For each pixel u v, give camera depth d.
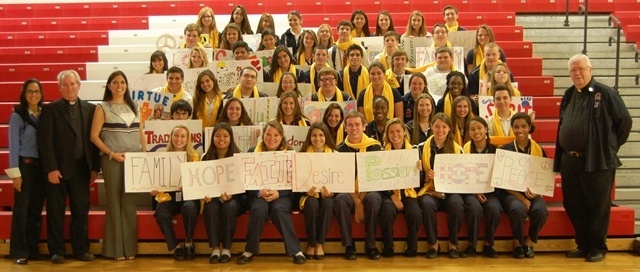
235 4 11.22
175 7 11.25
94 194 6.41
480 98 6.41
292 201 5.87
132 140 5.80
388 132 5.88
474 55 7.67
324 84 6.66
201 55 7.53
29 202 5.71
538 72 8.64
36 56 9.37
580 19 10.34
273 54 7.39
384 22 8.42
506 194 5.91
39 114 5.72
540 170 5.89
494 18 10.44
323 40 8.05
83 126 5.70
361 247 5.95
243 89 6.74
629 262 5.64
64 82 5.64
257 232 5.63
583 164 5.59
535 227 5.77
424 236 5.95
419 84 6.64
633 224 5.99
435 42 7.86
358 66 7.21
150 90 6.81
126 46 9.42
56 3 11.32
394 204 5.78
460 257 5.79
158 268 5.51
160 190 5.77
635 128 7.39
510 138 6.05
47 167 5.57
